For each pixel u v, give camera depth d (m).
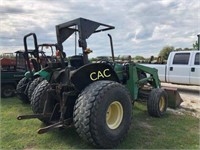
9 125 4.52
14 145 3.57
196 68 8.62
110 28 4.34
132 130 4.27
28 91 5.75
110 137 3.38
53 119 3.85
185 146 3.58
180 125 4.63
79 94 3.49
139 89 5.89
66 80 3.70
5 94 7.84
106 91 3.38
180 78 9.08
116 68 5.18
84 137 3.27
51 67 4.03
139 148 3.48
